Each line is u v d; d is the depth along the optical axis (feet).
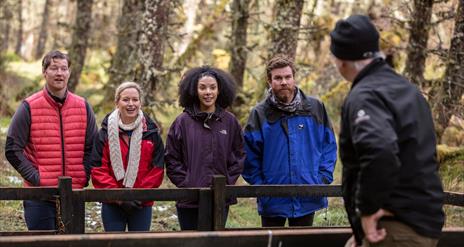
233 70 45.91
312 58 54.95
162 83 39.22
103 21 76.07
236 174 15.96
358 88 9.74
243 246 11.09
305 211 16.21
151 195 13.41
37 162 15.52
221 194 13.64
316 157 16.19
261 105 16.40
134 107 15.66
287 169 15.92
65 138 15.70
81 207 13.14
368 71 9.91
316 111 16.35
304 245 11.50
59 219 13.15
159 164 16.10
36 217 15.52
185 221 15.67
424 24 35.17
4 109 44.06
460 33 33.30
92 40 73.36
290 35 35.70
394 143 9.02
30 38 115.24
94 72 73.82
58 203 13.15
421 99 9.90
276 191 14.30
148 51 35.47
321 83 50.42
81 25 53.57
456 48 33.40
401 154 9.55
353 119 9.49
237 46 45.27
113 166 15.75
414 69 35.47
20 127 15.35
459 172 30.17
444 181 29.43
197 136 15.75
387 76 9.86
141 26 38.37
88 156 16.11
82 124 15.94
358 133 9.28
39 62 87.86
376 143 8.99
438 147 31.68
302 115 16.12
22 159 15.30
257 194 14.15
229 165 16.02
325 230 11.70
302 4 36.01
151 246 10.64
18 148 15.30
